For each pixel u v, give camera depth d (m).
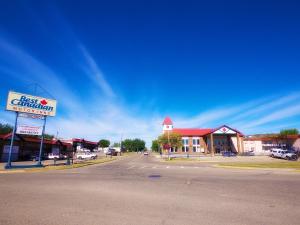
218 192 9.51
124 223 5.60
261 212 6.57
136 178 14.23
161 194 9.07
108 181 12.81
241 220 5.86
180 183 12.02
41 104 24.45
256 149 64.69
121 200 8.00
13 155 35.44
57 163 30.55
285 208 7.00
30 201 7.79
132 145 158.12
